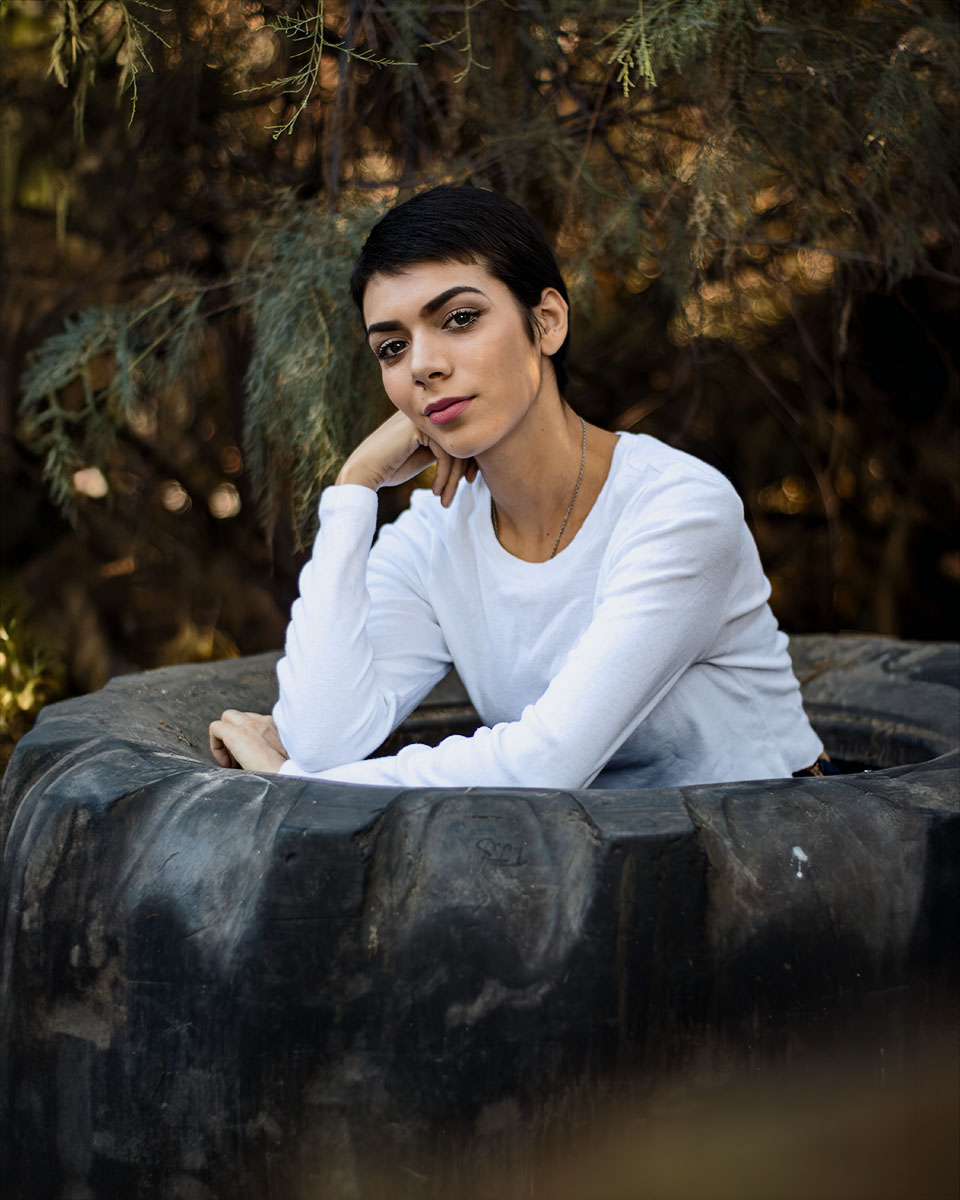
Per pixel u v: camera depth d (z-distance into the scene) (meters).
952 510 2.94
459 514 1.48
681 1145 1.04
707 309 2.48
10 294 2.75
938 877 1.12
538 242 1.32
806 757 1.49
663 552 1.27
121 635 3.02
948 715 1.77
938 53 1.83
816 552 3.09
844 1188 1.09
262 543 2.99
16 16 2.46
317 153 2.27
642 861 1.03
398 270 1.27
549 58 2.02
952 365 2.74
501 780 1.22
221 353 2.62
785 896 1.06
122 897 1.12
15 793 1.34
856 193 2.04
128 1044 1.10
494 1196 1.03
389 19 2.03
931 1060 1.11
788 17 1.86
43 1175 1.17
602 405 3.01
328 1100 1.04
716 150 1.90
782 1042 1.06
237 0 2.13
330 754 1.40
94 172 2.60
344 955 1.04
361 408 2.05
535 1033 1.02
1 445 2.80
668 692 1.33
